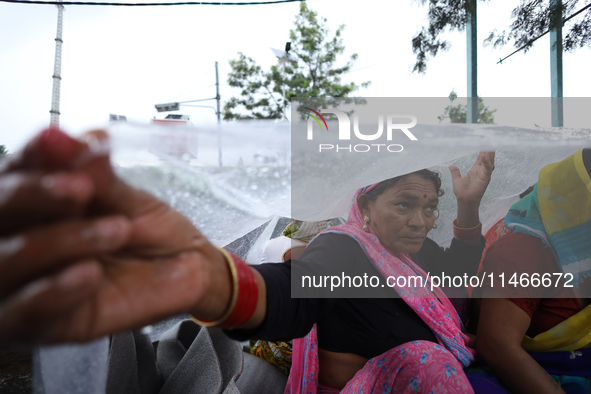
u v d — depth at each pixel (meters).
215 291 0.51
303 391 0.99
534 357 1.04
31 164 0.25
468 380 0.91
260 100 17.20
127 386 0.89
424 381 0.84
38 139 0.25
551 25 5.05
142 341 1.06
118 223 0.28
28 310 0.26
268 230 1.50
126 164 0.54
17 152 0.25
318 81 16.45
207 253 0.49
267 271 0.71
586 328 0.99
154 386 1.08
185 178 0.62
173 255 0.42
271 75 16.62
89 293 0.27
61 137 0.25
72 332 0.32
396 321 0.93
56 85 17.14
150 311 0.38
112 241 0.27
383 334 0.91
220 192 0.69
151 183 0.57
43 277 0.27
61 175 0.25
